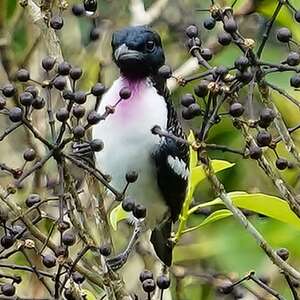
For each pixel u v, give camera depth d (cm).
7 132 753
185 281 1280
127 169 1027
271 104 805
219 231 1323
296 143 1298
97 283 845
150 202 1057
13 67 1152
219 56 1279
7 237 776
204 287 1323
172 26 1441
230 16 792
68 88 890
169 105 1048
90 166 808
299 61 777
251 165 1405
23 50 1323
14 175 780
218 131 1405
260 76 781
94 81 1266
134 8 1288
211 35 1394
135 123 1016
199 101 1159
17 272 1150
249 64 775
